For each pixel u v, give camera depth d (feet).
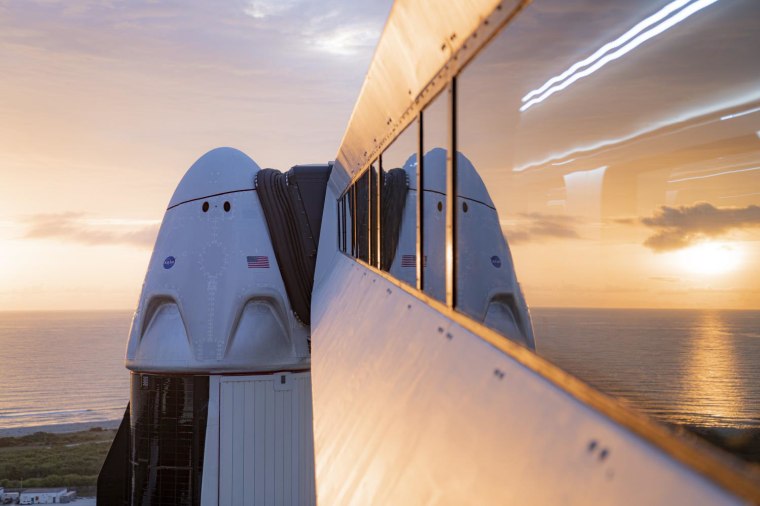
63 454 390.63
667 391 5.25
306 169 79.97
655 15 5.86
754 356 4.91
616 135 6.49
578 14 7.05
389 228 23.91
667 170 5.77
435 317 14.57
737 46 5.08
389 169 24.64
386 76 20.97
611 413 6.09
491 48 10.66
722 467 4.35
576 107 7.30
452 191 13.76
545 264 8.11
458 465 9.18
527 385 8.24
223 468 75.72
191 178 82.89
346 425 18.76
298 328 78.33
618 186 6.43
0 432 526.57
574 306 7.16
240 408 76.48
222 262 78.33
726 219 5.22
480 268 11.18
